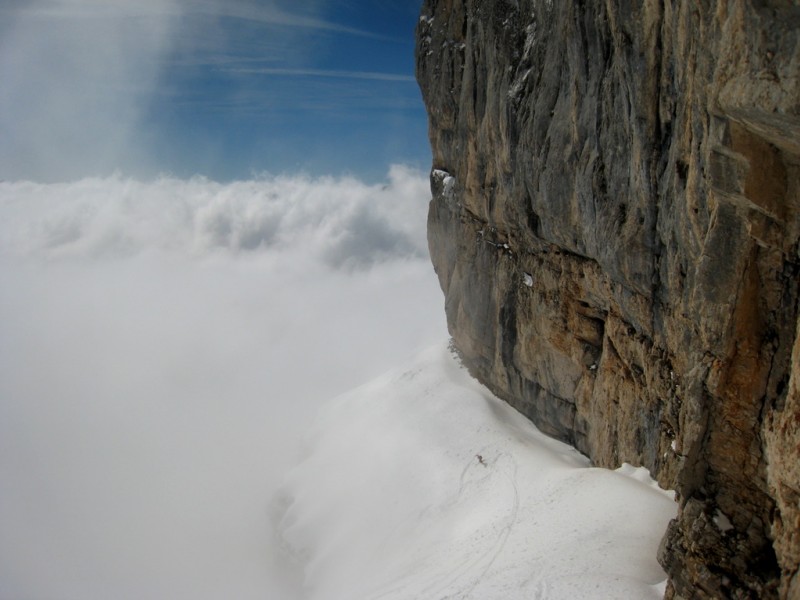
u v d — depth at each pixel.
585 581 16.61
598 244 20.55
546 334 28.86
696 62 11.80
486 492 27.42
